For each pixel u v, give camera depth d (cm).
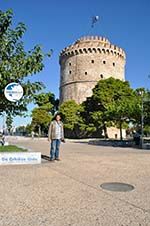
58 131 1376
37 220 521
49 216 544
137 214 561
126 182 860
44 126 7531
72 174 988
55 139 1372
